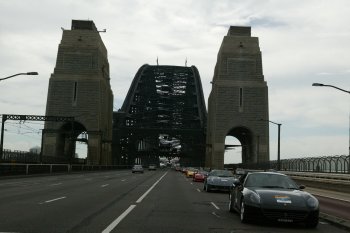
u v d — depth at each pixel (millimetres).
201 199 23484
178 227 12672
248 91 150500
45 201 19906
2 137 79312
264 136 148500
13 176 46594
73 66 149875
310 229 13234
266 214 12922
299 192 13688
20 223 12656
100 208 17344
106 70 166875
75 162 116875
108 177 56938
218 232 11938
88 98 147875
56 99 147500
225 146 152500
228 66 151750
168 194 26672
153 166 142750
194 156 199125
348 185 34500
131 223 13219
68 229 11742
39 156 82125
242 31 156875
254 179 14734
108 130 171250
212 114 159250
